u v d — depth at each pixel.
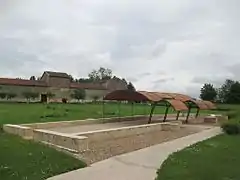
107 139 14.58
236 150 13.72
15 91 72.75
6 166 9.73
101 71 124.12
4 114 29.55
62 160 11.09
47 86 79.56
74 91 84.12
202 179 8.64
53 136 13.55
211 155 12.30
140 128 17.98
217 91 76.31
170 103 27.33
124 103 66.19
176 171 9.58
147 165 10.84
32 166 10.05
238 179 8.72
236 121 23.52
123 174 9.63
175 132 21.80
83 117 31.31
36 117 28.03
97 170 10.20
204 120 33.91
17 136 15.44
